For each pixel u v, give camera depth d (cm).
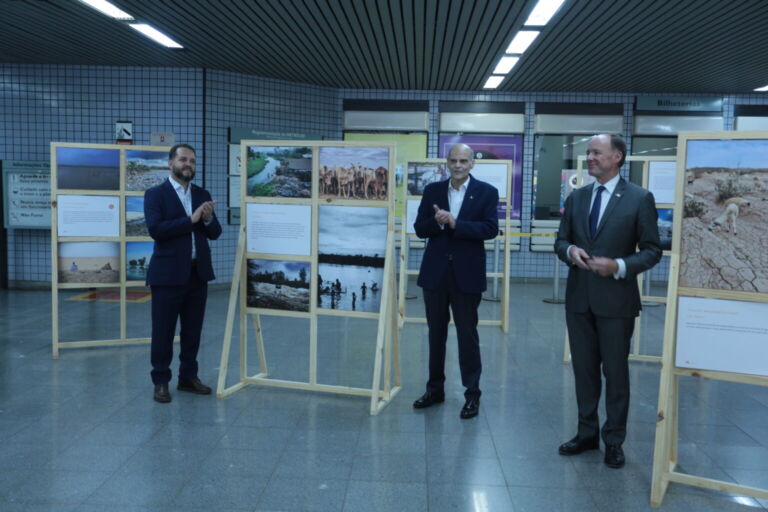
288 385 429
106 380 450
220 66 828
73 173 528
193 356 424
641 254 295
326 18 612
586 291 311
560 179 986
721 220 269
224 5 573
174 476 291
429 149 989
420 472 299
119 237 543
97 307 735
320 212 413
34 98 846
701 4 559
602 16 597
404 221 657
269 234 425
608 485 288
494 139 984
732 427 371
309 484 285
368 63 804
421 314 730
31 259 866
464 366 384
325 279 416
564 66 802
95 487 279
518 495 277
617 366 305
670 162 531
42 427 354
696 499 278
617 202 303
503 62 788
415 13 596
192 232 406
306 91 945
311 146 411
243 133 877
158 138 845
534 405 405
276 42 705
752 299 265
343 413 385
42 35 688
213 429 354
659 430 271
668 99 968
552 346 577
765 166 261
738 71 819
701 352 275
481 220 372
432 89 970
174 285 395
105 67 841
